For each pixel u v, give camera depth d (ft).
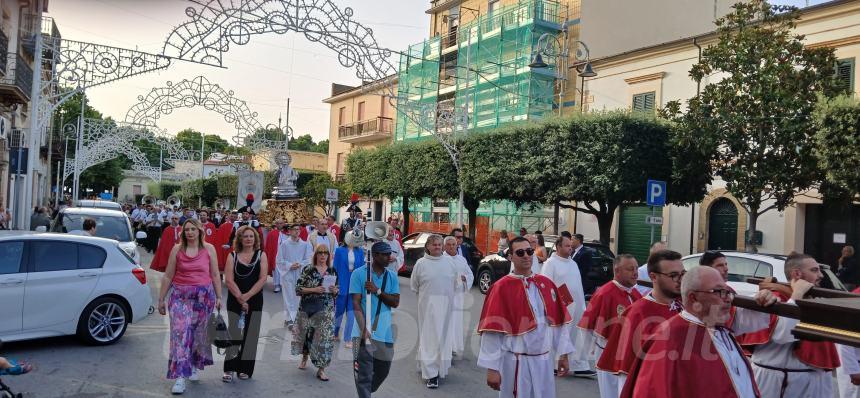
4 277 26.09
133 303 29.86
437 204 115.34
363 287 21.52
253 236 24.48
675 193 58.34
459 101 107.76
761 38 47.75
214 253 24.03
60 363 25.59
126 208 135.54
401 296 48.75
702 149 49.16
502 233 63.46
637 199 59.16
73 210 49.08
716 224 68.44
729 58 48.67
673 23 84.89
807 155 45.70
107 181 231.50
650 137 57.82
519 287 17.75
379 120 131.75
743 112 47.83
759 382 15.70
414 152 84.17
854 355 16.43
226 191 163.94
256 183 93.66
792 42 48.47
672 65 72.33
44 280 27.12
